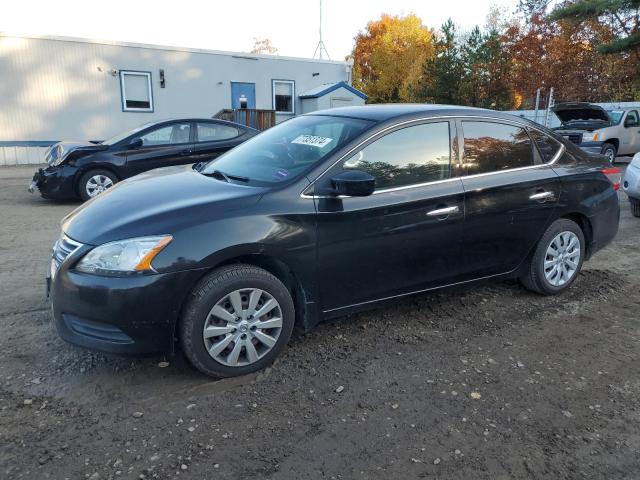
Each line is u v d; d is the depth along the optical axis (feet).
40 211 27.91
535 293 15.46
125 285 9.48
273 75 69.15
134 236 9.71
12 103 55.36
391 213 11.78
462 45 96.94
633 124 53.62
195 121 31.45
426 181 12.46
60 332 10.18
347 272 11.55
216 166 13.56
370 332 12.80
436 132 12.83
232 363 10.50
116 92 60.08
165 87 62.49
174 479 7.79
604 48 72.74
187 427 9.04
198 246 9.87
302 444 8.64
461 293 15.42
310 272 11.10
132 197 11.22
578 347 12.23
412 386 10.43
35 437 8.68
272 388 10.30
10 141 55.98
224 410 9.55
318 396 10.04
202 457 8.29
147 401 9.79
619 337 12.78
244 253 10.30
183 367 11.04
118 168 29.76
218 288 10.09
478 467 8.18
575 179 14.92
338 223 11.22
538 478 7.98
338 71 74.28
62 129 58.23
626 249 20.83
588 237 15.80
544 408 9.77
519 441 8.82
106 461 8.15
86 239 9.98
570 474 8.07
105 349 9.77
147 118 62.28
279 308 10.84
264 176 11.83
